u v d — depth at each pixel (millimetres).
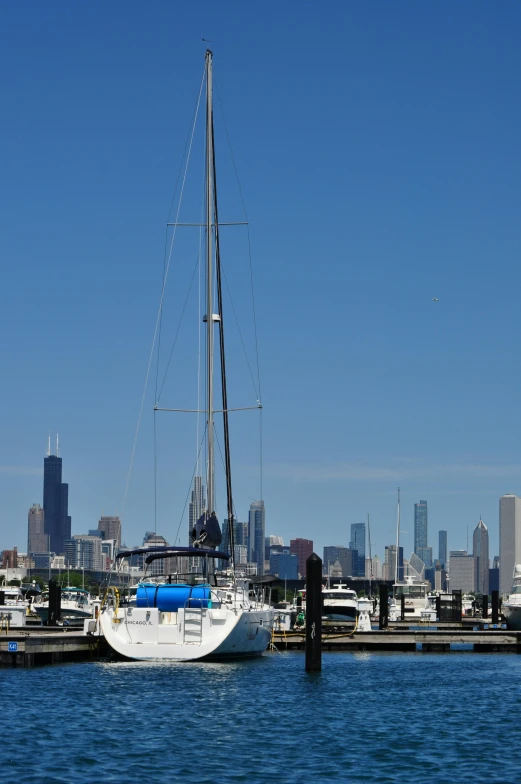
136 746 33094
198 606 51938
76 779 28766
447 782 29141
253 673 51500
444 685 50531
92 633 58219
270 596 64500
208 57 66000
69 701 41531
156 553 55750
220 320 64750
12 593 110875
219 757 31812
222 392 65938
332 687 47938
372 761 31688
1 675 49625
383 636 73562
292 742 34281
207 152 65312
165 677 48281
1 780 28453
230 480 65438
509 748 33781
